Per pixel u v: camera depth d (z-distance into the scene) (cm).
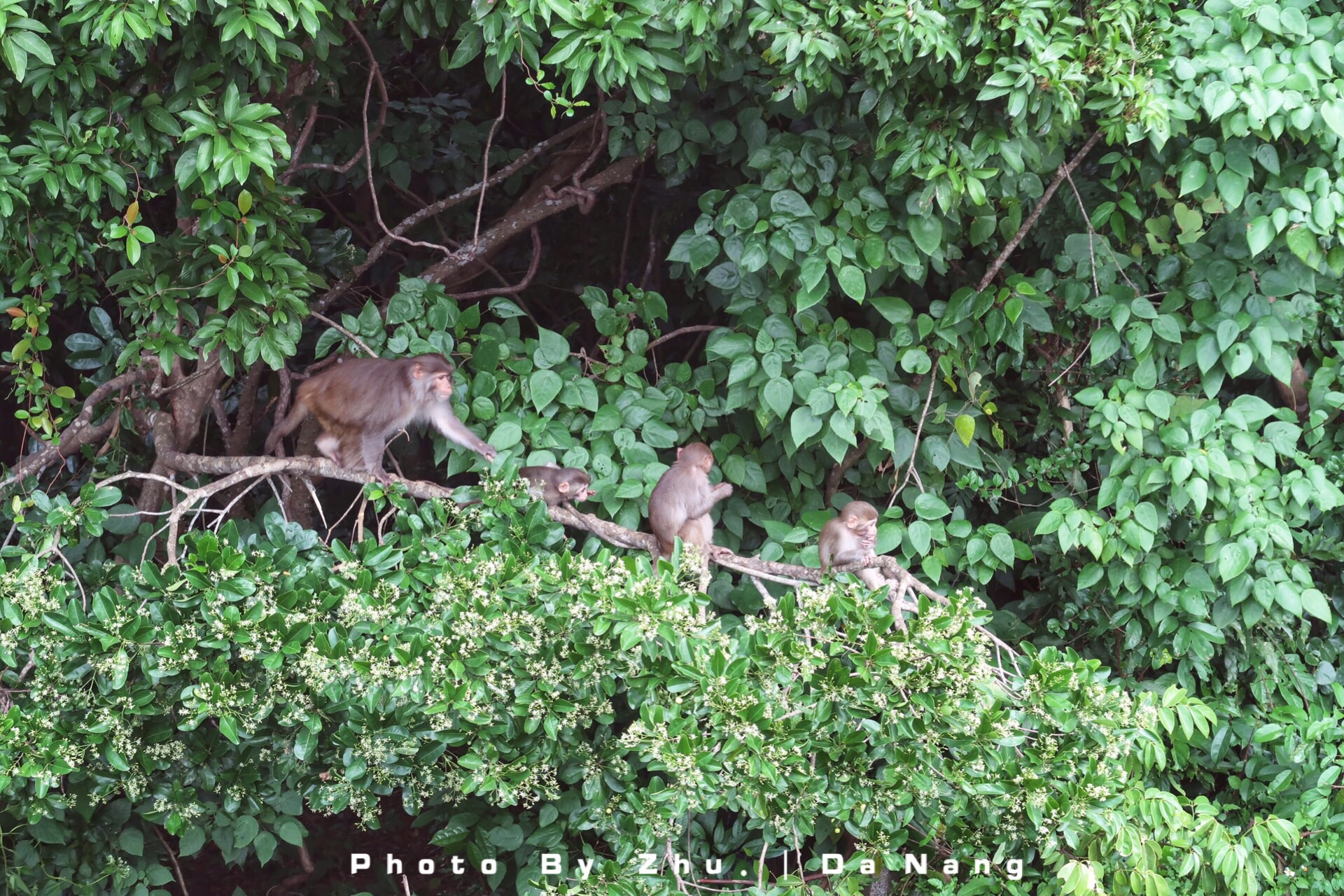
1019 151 904
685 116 1131
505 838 1050
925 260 1051
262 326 920
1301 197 938
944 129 907
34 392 931
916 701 752
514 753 855
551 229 1573
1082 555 1154
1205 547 1072
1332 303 1104
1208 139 959
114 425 1085
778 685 781
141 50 789
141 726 883
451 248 1481
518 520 880
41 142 829
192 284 923
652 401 1084
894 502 1148
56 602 799
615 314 1127
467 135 1380
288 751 928
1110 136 905
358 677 786
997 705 792
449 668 775
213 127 796
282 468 931
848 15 818
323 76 1059
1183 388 1094
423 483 909
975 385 1071
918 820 934
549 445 1028
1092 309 1032
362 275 1514
